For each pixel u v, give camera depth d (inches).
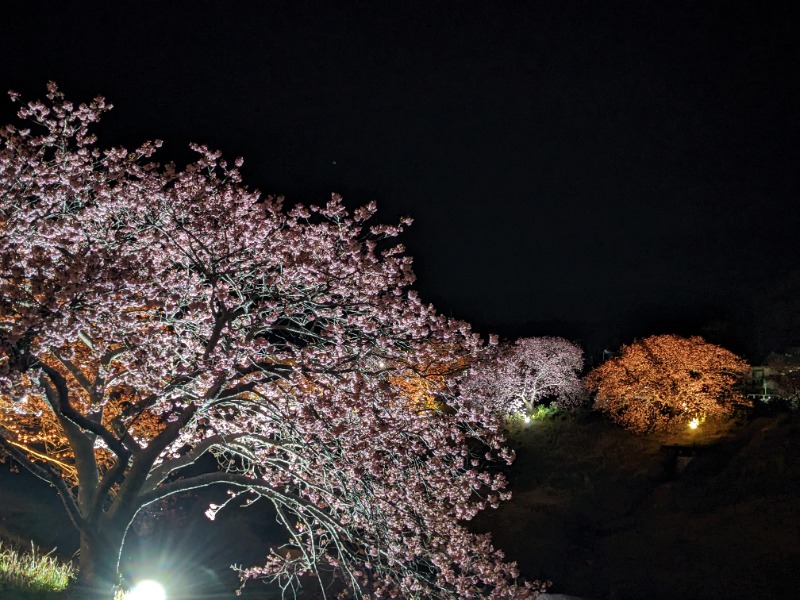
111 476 377.1
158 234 431.8
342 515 434.6
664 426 1285.7
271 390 406.0
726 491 967.0
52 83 446.0
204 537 789.2
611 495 1061.8
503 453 418.6
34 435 584.4
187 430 446.6
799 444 1023.0
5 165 399.2
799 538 787.4
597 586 765.9
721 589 710.5
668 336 1338.6
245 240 442.0
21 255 363.6
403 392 425.1
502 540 914.1
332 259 428.8
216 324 376.5
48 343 335.6
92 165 447.8
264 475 450.3
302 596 595.2
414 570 398.0
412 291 423.8
